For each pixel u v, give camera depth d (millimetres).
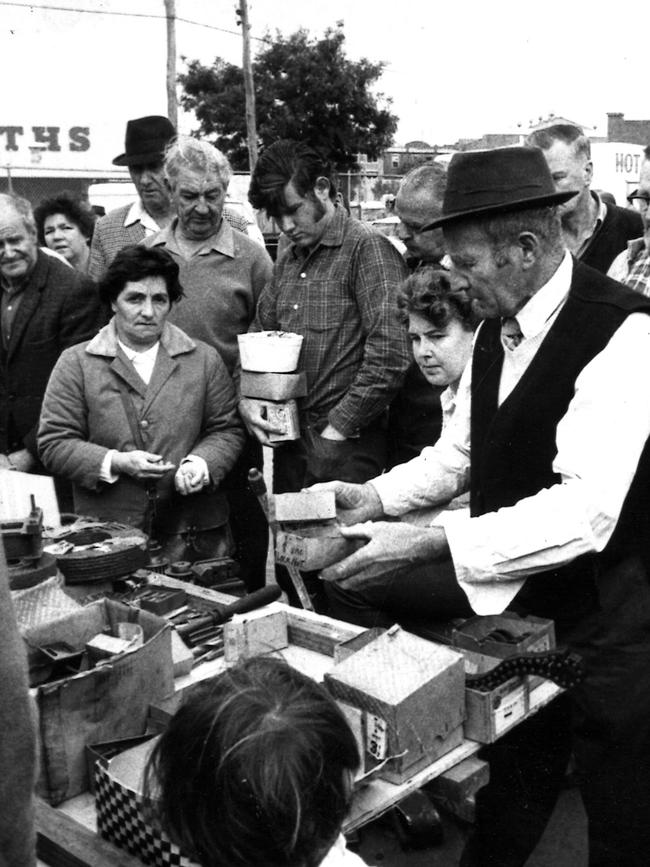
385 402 3051
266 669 1158
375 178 33000
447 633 2229
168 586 2217
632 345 1754
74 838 1458
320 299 3123
